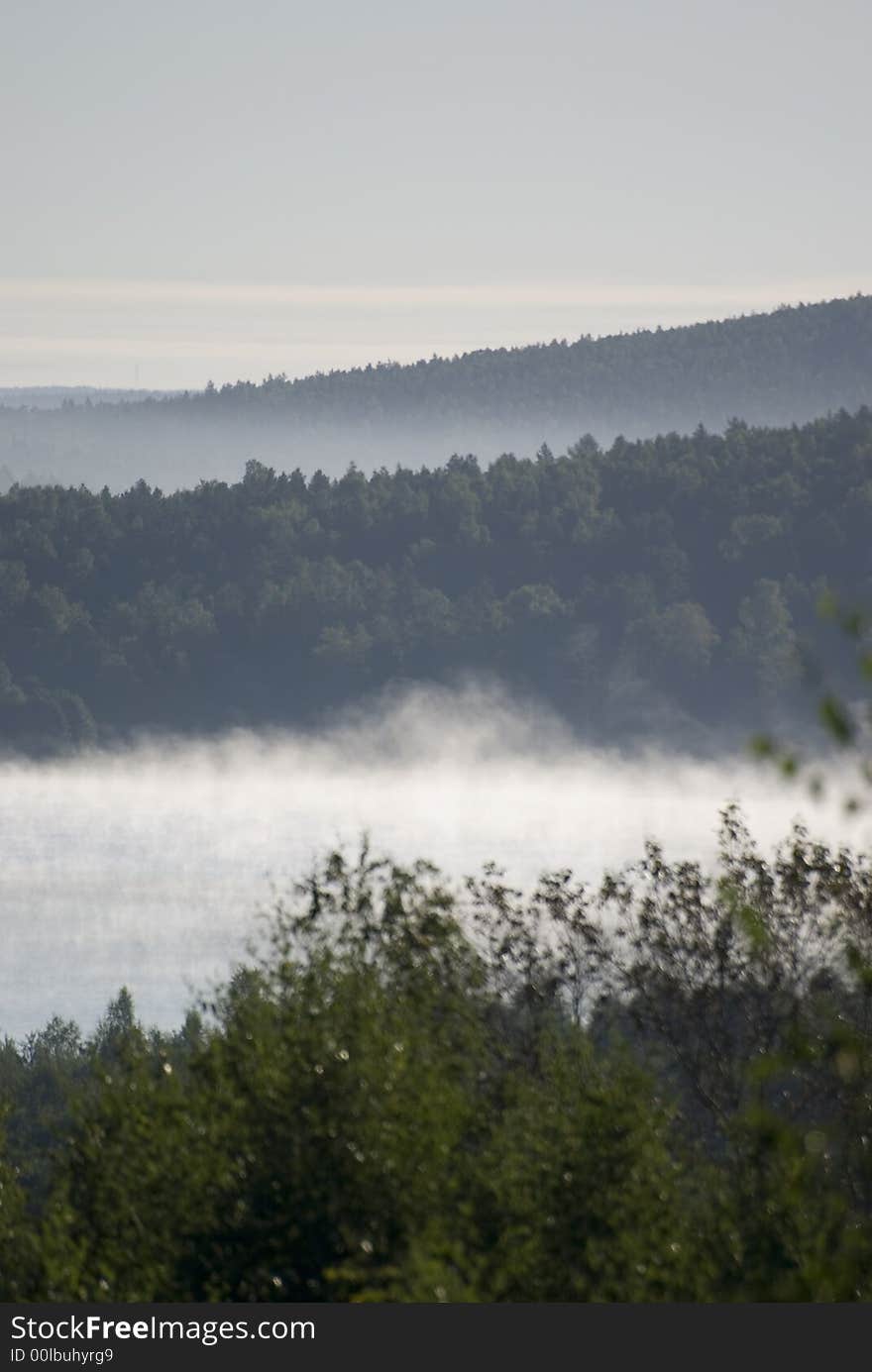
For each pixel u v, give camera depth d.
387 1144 58.34
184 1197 60.03
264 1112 60.44
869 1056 36.84
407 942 68.69
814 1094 62.84
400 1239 57.06
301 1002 64.06
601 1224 57.41
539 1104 64.44
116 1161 62.69
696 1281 54.97
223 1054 63.72
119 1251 59.75
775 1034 71.44
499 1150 60.75
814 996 65.38
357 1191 58.06
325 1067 60.41
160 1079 66.81
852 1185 53.88
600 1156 58.75
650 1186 58.75
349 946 67.44
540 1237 56.78
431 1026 66.50
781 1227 54.03
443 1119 60.28
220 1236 59.03
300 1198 58.28
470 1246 57.22
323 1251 58.03
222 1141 60.88
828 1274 39.41
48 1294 57.38
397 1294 51.38
